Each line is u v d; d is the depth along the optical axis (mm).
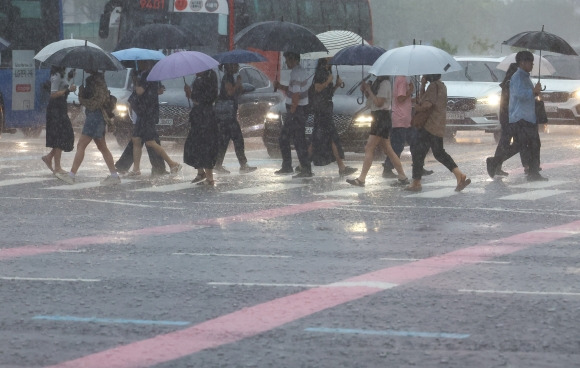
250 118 52031
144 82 36719
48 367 13469
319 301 17047
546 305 16828
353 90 45156
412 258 21125
